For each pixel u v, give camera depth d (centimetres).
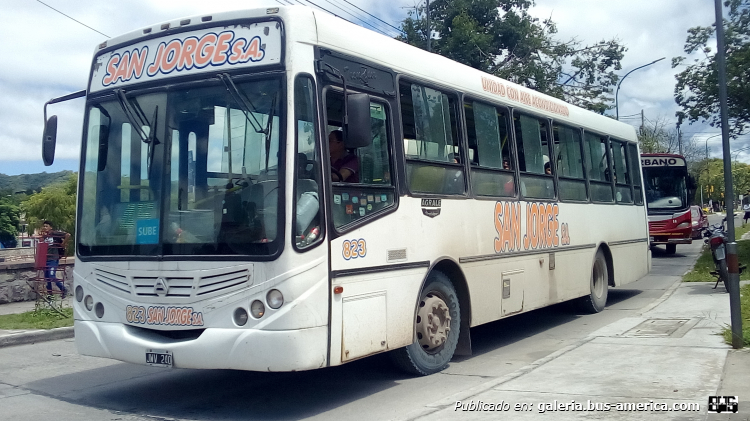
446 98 784
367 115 579
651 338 845
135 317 600
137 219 610
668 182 2428
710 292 1290
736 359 705
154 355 580
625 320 1013
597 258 1184
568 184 1077
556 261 1012
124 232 617
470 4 2628
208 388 710
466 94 820
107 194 638
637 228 1377
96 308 629
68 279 1492
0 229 7525
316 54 592
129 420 593
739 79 1886
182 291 576
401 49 719
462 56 2522
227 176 575
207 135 589
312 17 597
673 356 732
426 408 575
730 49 1891
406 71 715
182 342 571
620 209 1288
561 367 704
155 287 588
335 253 582
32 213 5797
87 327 630
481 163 836
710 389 593
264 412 610
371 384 703
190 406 639
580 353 772
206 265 567
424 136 732
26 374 803
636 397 575
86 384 745
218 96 589
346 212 605
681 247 2959
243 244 557
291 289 542
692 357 722
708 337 832
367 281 619
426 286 725
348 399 646
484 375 737
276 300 542
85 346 631
